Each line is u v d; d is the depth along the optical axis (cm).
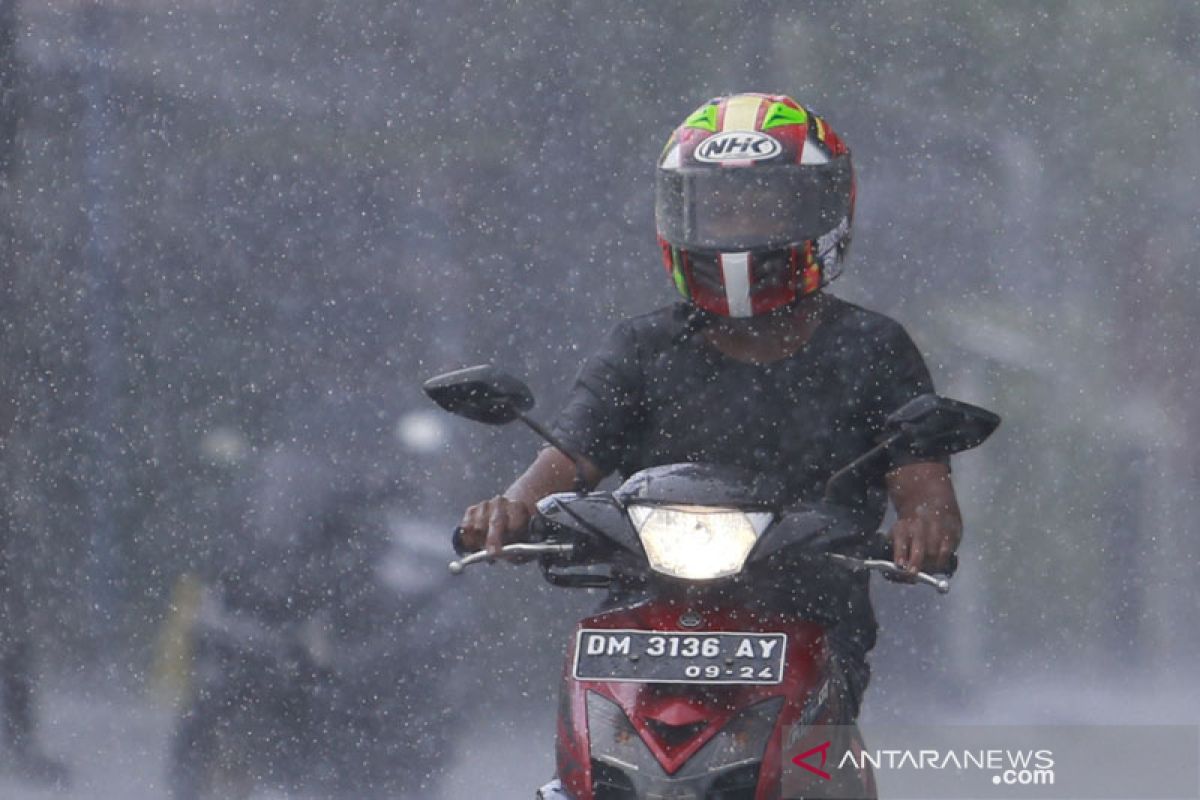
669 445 1364
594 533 1198
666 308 1385
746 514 1191
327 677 2462
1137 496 3409
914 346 1369
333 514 2573
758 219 1332
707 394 1359
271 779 2348
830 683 1205
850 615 1305
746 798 1173
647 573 1195
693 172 1342
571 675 1203
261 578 2527
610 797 1180
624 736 1173
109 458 3459
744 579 1189
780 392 1352
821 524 1198
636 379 1373
